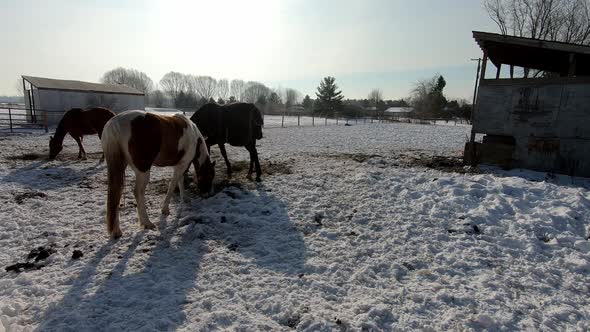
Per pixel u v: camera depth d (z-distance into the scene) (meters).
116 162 4.27
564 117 7.49
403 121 44.47
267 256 4.17
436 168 8.37
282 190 6.66
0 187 6.81
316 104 66.00
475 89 8.78
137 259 4.03
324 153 11.70
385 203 5.95
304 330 2.85
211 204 5.95
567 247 4.45
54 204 5.92
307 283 3.57
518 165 8.17
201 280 3.59
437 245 4.52
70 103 25.61
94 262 3.93
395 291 3.46
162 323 2.87
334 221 5.29
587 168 7.36
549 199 5.93
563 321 3.07
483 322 2.98
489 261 4.11
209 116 6.95
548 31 26.78
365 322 2.93
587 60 9.67
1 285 3.43
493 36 7.96
